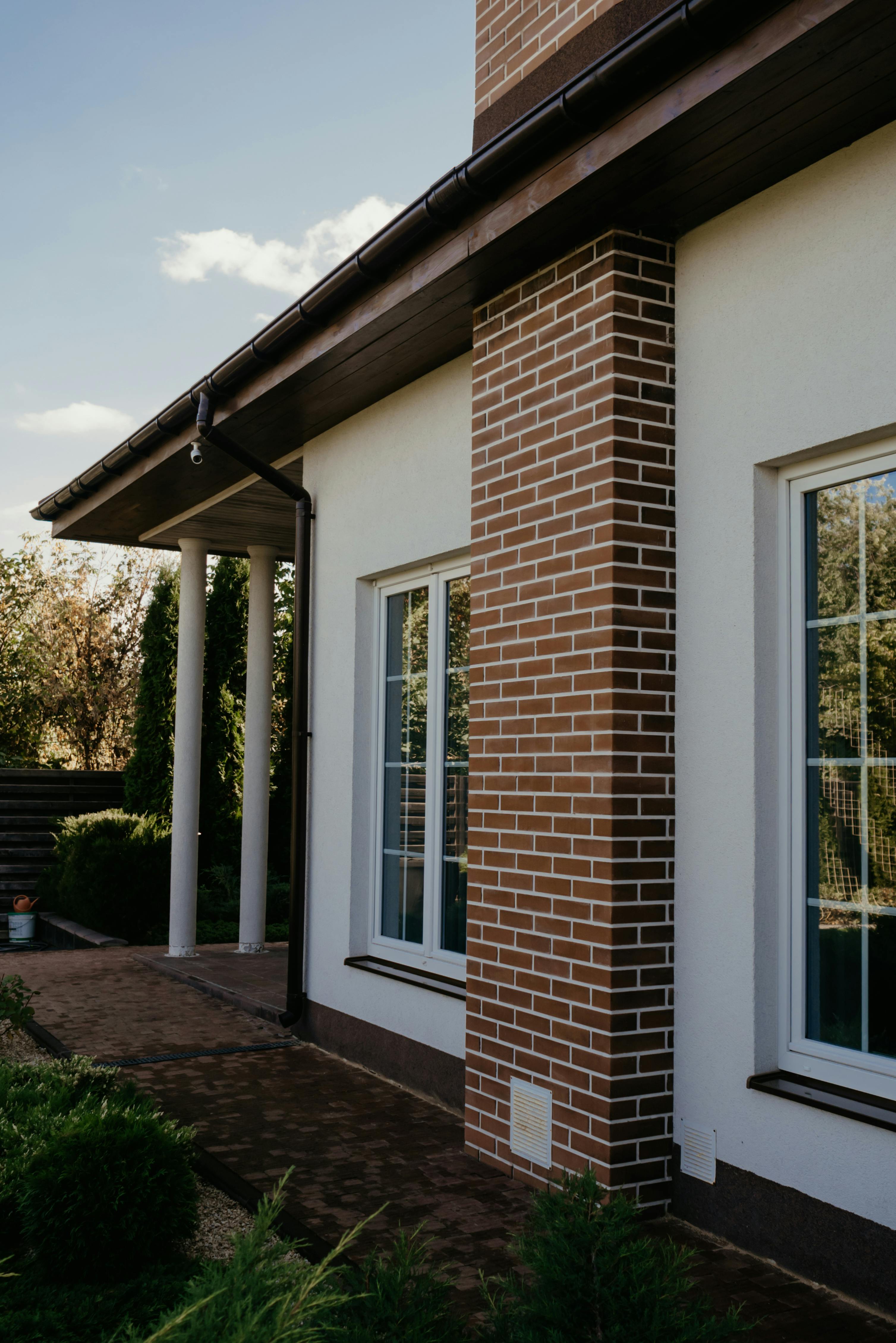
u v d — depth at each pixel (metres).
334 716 6.27
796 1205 3.25
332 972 6.06
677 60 3.05
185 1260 3.16
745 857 3.53
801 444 3.40
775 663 3.58
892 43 2.74
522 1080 4.07
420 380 5.49
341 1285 2.03
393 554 5.67
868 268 3.19
